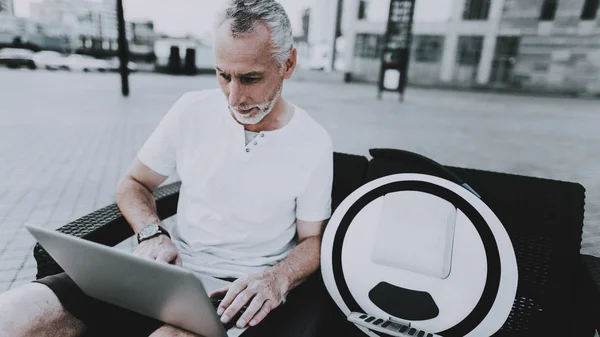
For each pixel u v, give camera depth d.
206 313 0.75
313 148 1.14
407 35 13.10
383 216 0.93
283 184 1.12
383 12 23.30
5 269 2.28
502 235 0.86
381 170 1.25
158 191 1.37
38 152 4.61
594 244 3.00
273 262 1.16
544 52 20.61
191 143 1.18
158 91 11.46
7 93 9.32
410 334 0.85
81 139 5.32
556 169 5.24
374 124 8.01
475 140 6.89
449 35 22.38
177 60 19.62
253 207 1.13
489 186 1.15
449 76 22.94
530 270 1.08
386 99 13.98
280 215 1.15
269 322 0.96
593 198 4.07
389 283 0.93
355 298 0.97
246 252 1.16
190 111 1.19
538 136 7.68
